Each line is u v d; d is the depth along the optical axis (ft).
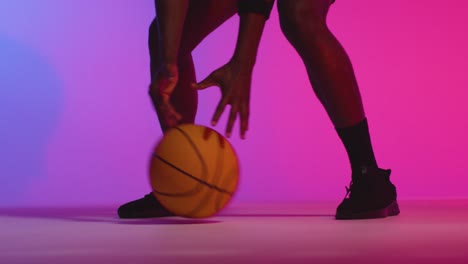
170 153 4.89
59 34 14.14
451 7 14.33
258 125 14.23
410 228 4.74
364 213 5.81
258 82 14.23
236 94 5.06
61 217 6.40
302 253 3.18
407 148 14.35
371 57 14.40
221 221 5.69
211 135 4.97
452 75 14.33
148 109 14.26
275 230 4.63
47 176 14.03
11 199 13.88
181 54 6.26
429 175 14.33
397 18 14.40
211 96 14.24
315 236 4.11
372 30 14.42
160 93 5.23
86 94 14.17
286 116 14.24
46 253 3.25
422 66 14.35
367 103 14.38
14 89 14.06
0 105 13.99
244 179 14.15
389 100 14.37
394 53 14.39
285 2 5.63
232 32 14.38
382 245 3.54
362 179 5.91
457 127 14.33
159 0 5.18
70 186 14.06
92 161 14.15
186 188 4.86
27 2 14.12
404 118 14.37
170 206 5.00
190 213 5.00
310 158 14.19
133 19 14.30
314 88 6.06
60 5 14.19
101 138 14.16
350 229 4.68
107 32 14.23
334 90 5.78
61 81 14.15
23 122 14.05
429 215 6.32
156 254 3.16
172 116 5.28
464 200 10.94
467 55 14.29
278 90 14.21
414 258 2.95
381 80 14.40
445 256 3.03
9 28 14.06
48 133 14.07
